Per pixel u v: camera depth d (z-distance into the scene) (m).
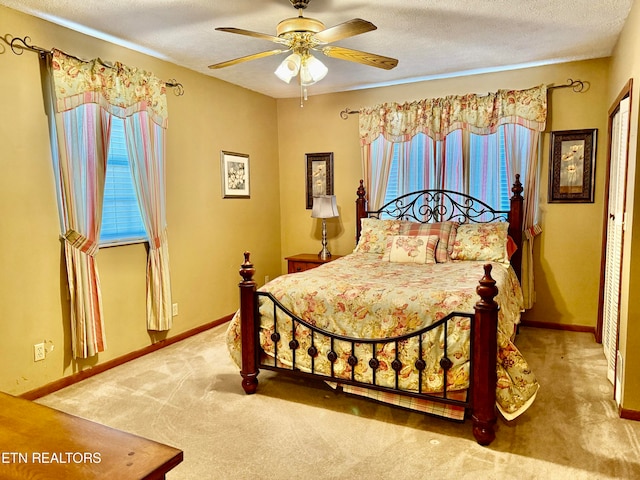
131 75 3.37
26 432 1.25
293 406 2.75
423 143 4.49
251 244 4.98
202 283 4.29
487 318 2.21
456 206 4.39
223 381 3.13
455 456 2.20
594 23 3.04
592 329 4.12
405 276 3.12
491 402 2.25
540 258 4.25
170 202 3.88
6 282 2.71
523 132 4.12
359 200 4.78
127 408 2.73
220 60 3.79
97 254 3.24
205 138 4.26
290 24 2.45
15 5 2.66
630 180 2.52
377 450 2.26
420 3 2.71
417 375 2.47
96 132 3.09
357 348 2.63
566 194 4.09
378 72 4.27
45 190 2.90
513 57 3.83
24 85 2.77
